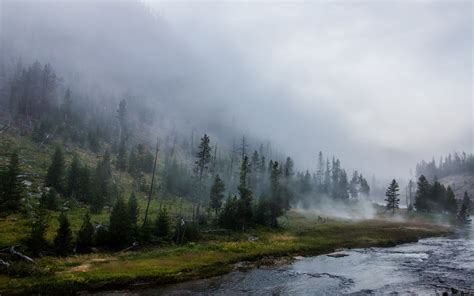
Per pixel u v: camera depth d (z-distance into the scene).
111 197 77.50
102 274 30.52
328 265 39.75
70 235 37.81
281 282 31.70
